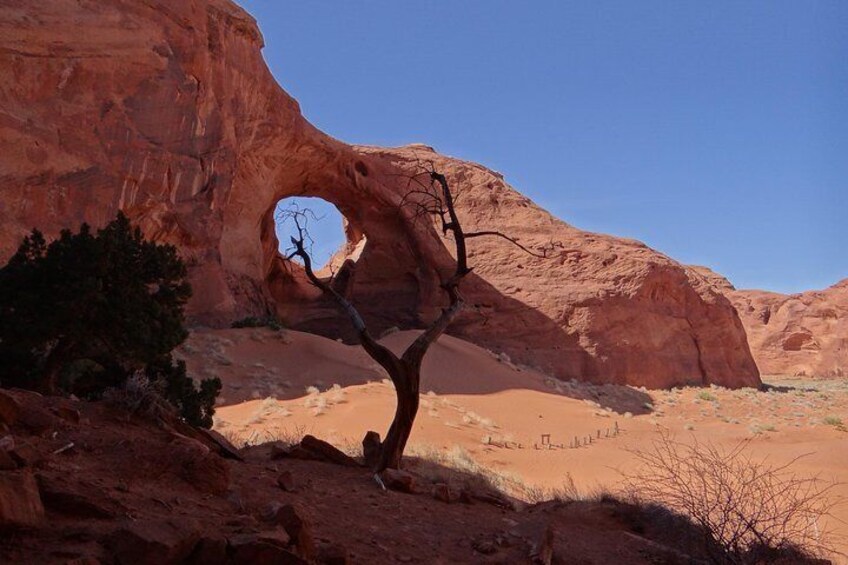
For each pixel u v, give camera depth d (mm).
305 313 56688
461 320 53281
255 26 43125
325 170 51844
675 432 33438
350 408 26219
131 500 4859
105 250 13734
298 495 6977
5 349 13195
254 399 27469
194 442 7004
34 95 29359
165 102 34844
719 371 59281
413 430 24562
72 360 13977
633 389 50562
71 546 3777
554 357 52438
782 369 97312
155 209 34156
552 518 9148
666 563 7594
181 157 35750
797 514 9008
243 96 41688
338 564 4824
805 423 40500
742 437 33531
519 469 21828
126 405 7742
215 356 31094
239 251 43094
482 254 57062
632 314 55094
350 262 59406
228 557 4102
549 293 54500
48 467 5043
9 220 27031
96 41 31797
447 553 6086
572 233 61844
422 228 55062
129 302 13812
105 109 31953
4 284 13500
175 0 36375
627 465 21484
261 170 45656
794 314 101062
